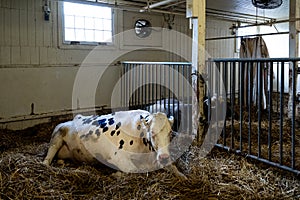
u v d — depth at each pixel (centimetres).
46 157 281
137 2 586
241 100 310
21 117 485
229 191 236
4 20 460
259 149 295
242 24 864
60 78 527
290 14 479
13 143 393
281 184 250
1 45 459
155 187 232
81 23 546
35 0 489
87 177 245
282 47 887
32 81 496
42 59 504
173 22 696
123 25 604
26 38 484
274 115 526
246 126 430
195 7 350
